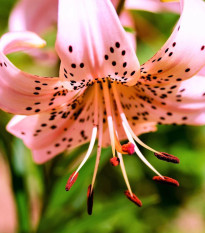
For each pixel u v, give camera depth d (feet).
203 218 2.33
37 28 1.62
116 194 2.15
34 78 1.20
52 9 1.60
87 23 1.13
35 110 1.25
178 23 1.17
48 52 1.66
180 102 1.33
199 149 2.04
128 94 1.35
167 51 1.20
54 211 1.49
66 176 1.45
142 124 1.39
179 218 2.28
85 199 1.53
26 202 1.50
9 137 1.46
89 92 1.32
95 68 1.19
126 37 1.15
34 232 1.53
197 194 2.22
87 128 1.36
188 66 1.22
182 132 2.02
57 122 1.32
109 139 1.39
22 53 1.66
